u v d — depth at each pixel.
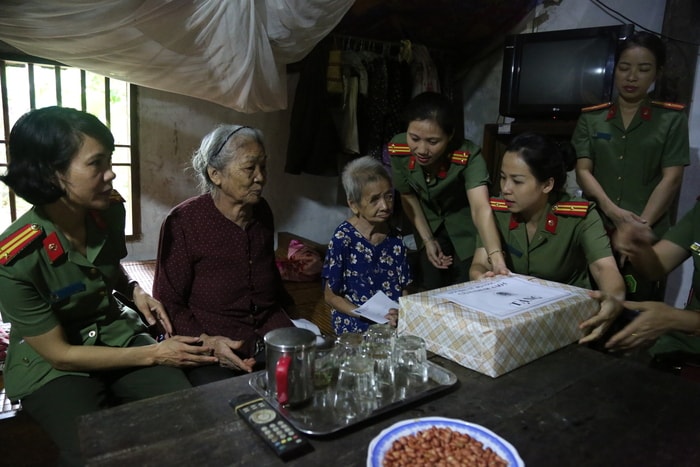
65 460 1.17
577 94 2.90
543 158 1.53
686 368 1.46
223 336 1.61
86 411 1.24
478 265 1.82
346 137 3.43
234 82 2.77
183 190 3.62
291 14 2.58
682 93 2.82
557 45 2.92
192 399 0.93
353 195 1.78
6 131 3.02
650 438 0.84
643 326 1.30
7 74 2.98
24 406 1.31
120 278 1.70
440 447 0.77
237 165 1.52
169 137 3.50
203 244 1.62
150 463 0.74
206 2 2.29
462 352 1.10
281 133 3.92
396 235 1.94
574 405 0.94
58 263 1.32
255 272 1.71
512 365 1.08
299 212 4.12
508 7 3.32
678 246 1.60
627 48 2.25
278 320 1.77
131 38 2.36
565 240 1.66
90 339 1.41
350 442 0.81
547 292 1.30
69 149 1.21
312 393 0.92
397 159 2.23
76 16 2.16
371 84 3.44
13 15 2.12
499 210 1.82
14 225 1.30
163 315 1.59
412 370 1.02
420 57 3.56
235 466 0.74
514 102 3.12
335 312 1.86
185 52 2.51
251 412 0.86
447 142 1.94
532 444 0.82
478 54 3.75
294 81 3.84
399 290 1.91
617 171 2.39
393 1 3.12
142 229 3.54
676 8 2.79
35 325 1.26
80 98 3.20
